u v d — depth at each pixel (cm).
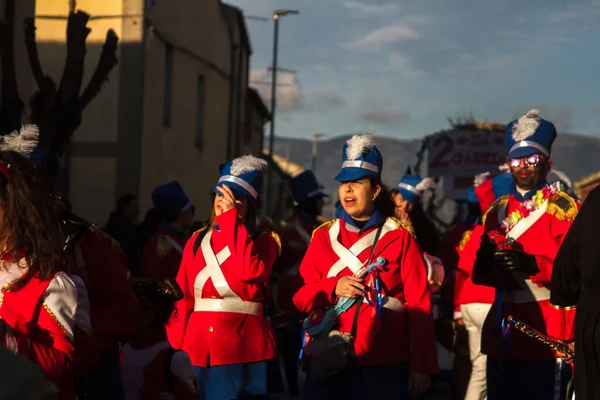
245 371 579
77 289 353
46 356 338
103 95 1980
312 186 920
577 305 429
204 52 2559
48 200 350
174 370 568
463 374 759
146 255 852
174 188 860
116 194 1972
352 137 552
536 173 596
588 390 416
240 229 575
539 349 577
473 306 709
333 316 536
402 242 539
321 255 550
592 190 435
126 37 1977
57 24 1984
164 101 2200
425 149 2025
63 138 1030
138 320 425
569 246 440
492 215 608
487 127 2008
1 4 1275
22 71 1343
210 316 579
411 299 534
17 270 340
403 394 534
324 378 531
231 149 2944
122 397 459
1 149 389
